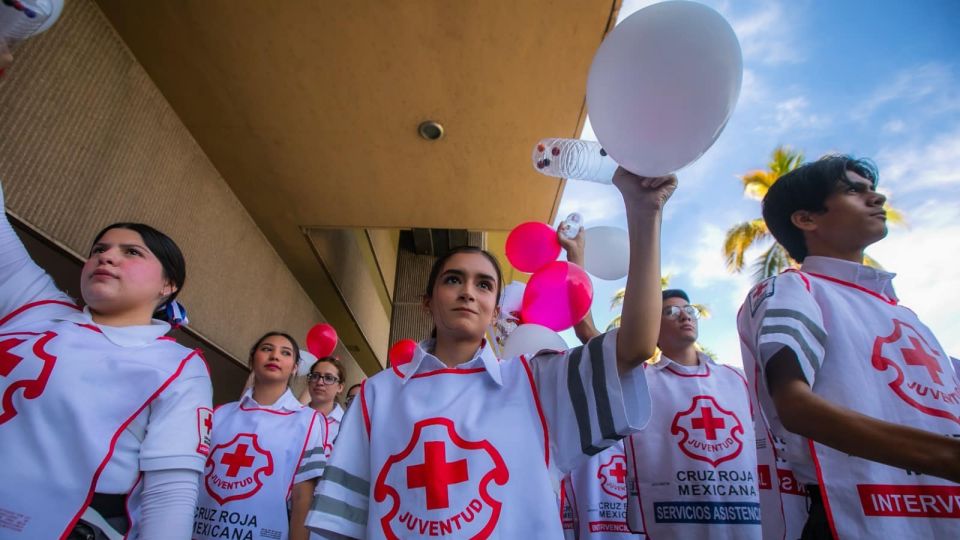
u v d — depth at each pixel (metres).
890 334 1.23
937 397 1.15
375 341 10.61
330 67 3.68
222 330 4.93
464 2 3.23
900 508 1.04
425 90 3.85
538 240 2.61
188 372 1.47
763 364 1.18
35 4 1.11
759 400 1.36
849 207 1.38
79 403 1.26
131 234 1.59
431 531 1.12
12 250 1.60
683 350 2.54
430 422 1.25
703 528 2.11
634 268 1.25
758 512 2.14
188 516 1.33
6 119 2.68
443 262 1.56
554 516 1.16
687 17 1.14
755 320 1.34
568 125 4.10
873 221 1.36
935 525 1.02
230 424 2.78
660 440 2.30
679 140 1.13
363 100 3.95
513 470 1.20
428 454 1.20
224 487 2.56
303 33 3.45
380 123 4.16
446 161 4.55
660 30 1.14
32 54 2.82
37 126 2.86
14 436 1.21
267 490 2.58
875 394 1.15
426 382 1.36
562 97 3.87
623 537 2.67
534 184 4.80
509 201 5.06
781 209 1.52
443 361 1.47
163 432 1.34
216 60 3.65
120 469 1.28
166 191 4.02
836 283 1.35
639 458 2.28
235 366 5.24
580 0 3.22
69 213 3.10
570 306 2.29
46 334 1.37
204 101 4.01
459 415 1.27
